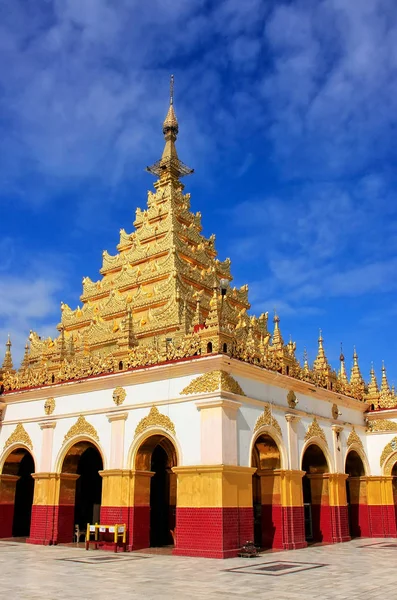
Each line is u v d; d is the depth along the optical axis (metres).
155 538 29.66
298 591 14.98
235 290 44.22
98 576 17.48
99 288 44.31
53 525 27.84
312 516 30.62
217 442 23.09
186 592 14.73
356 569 19.33
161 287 38.53
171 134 51.22
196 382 24.50
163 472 30.77
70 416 28.80
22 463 33.38
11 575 17.78
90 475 32.94
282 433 27.16
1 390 32.47
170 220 43.09
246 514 23.38
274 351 28.36
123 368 27.25
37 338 43.91
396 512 34.69
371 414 35.25
